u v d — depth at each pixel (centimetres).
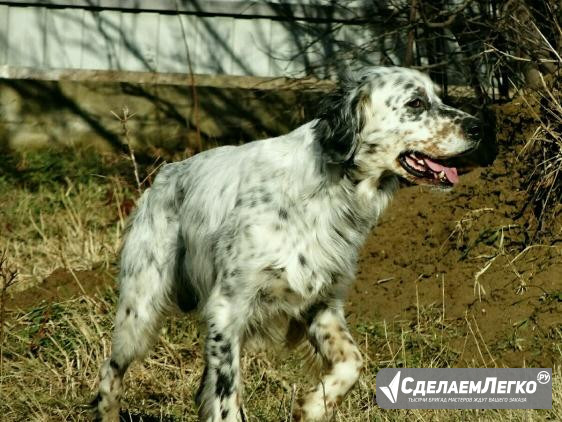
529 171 930
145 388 793
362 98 657
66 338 848
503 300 866
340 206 652
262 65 1605
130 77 1570
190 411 748
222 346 644
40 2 1608
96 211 1245
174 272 723
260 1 1591
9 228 1180
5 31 1612
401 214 984
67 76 1576
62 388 779
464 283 898
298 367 814
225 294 648
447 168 657
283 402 732
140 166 1441
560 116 904
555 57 1004
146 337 729
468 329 852
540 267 878
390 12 1317
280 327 675
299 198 644
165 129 1522
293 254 643
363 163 658
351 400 733
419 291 912
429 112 653
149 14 1612
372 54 1435
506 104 962
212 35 1611
